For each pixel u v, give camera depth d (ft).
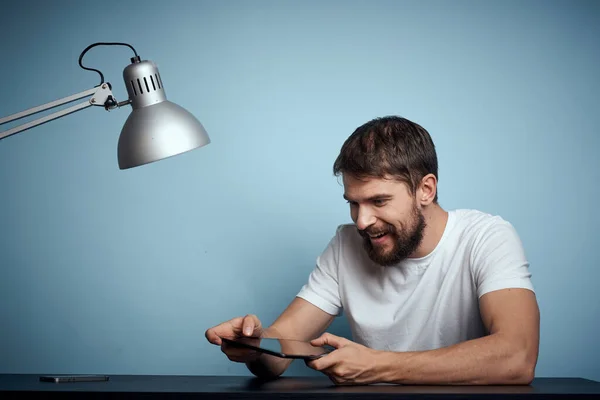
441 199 7.17
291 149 7.25
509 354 3.91
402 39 7.32
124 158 4.28
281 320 5.29
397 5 7.35
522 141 7.22
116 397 3.56
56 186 7.34
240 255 7.20
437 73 7.29
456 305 4.90
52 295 7.27
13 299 7.27
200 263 7.22
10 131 4.54
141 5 7.44
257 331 4.57
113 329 7.22
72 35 7.45
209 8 7.41
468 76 7.28
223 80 7.34
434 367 3.82
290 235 7.18
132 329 7.21
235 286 7.18
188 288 7.20
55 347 7.22
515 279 4.38
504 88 7.27
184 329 7.18
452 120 7.25
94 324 7.23
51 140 7.38
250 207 7.22
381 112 7.27
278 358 4.65
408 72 7.29
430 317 4.98
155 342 7.19
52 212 7.33
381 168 4.42
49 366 7.22
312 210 7.19
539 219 7.15
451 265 4.90
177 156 7.29
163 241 7.25
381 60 7.30
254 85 7.32
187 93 7.34
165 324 7.20
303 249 7.16
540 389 3.68
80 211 7.32
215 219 7.23
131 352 7.19
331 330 7.13
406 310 5.05
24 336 7.24
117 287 7.24
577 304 7.08
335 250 5.49
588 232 7.14
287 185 7.22
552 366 7.02
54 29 7.45
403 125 4.68
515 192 7.18
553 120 7.24
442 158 7.21
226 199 7.23
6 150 7.38
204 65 7.36
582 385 4.03
